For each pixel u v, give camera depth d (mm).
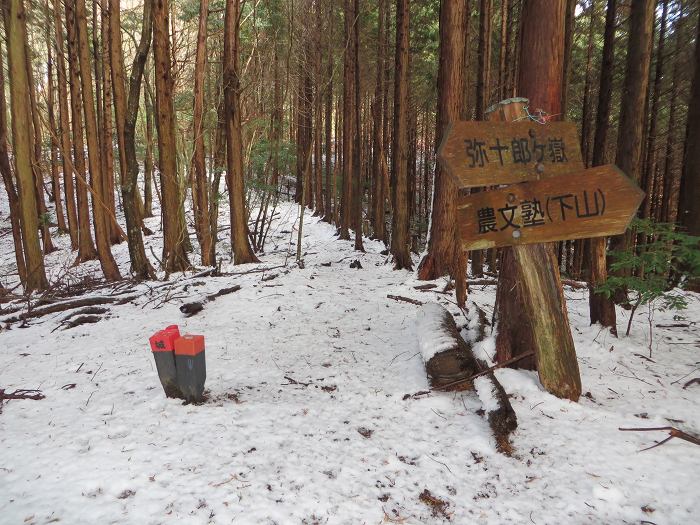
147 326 5809
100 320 6258
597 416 3135
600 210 3051
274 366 4324
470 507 2295
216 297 7191
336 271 9703
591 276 4918
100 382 3875
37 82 19750
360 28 15898
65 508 2137
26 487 2305
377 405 3455
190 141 11602
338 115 21531
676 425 3018
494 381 3279
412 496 2371
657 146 14602
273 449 2766
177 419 3125
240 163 10812
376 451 2793
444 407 3348
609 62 5770
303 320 5953
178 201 10234
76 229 16453
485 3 9266
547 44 3391
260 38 16391
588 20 14656
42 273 8328
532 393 3402
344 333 5410
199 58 10312
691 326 5309
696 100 6473
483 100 9562
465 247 3338
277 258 12312
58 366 4352
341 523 2133
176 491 2285
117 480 2355
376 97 15477
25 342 5328
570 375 3367
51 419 3139
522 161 3188
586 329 5105
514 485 2465
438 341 3693
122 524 2031
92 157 9992
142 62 8711
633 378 3822
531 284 3365
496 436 2852
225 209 20266
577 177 3080
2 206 24016
